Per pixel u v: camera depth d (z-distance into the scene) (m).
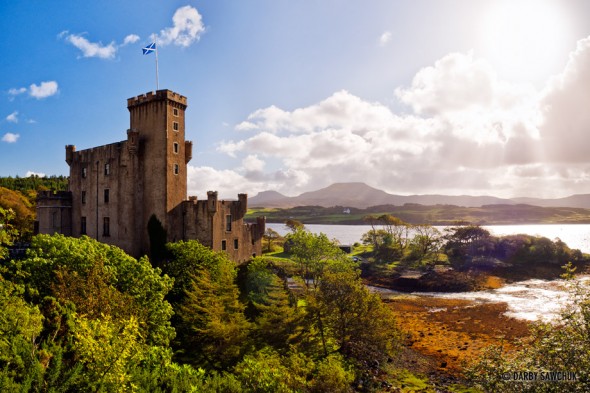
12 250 48.69
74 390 19.50
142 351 26.45
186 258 53.44
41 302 28.84
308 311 45.91
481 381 22.33
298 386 30.94
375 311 47.75
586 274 111.56
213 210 68.56
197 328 40.53
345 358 45.59
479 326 64.69
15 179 148.88
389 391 40.72
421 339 58.09
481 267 118.25
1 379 16.77
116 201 73.56
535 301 83.31
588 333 19.19
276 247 137.00
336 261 79.06
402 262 125.25
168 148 69.56
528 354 21.31
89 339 20.23
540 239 126.88
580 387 17.89
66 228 81.75
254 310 53.34
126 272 38.97
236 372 33.56
